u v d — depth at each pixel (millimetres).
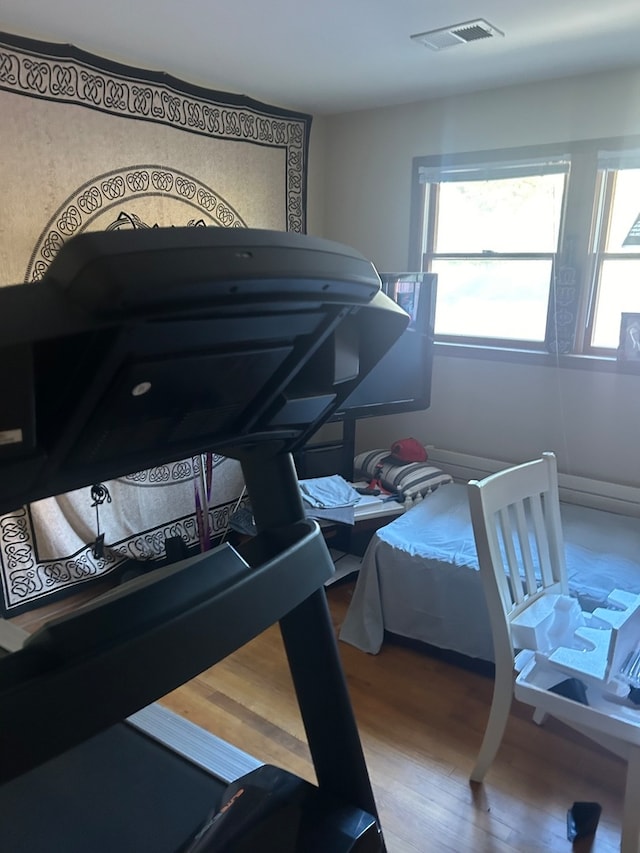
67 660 598
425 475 3266
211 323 556
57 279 465
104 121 2721
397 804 1876
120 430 617
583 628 1740
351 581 3197
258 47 2557
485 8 2119
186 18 2246
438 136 3385
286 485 930
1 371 469
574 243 3051
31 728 553
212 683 2410
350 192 3793
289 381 740
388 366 3125
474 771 1939
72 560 2930
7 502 593
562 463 3262
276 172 3557
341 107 3566
